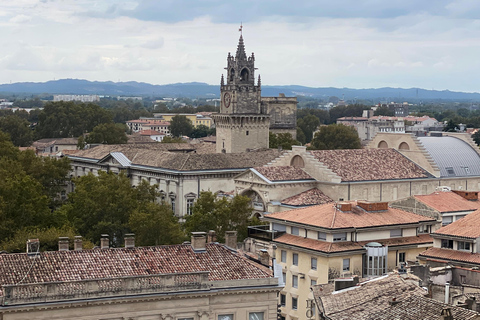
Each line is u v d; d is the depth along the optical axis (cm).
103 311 8712
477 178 19300
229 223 16462
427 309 7656
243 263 9706
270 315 9456
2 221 16425
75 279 8800
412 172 18450
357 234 12775
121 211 17512
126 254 9475
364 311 8062
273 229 13850
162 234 15538
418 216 13712
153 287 8912
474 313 7288
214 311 9225
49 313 8456
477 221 11469
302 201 16800
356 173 17675
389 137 19675
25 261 8969
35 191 17700
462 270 9675
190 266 9469
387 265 12562
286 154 18438
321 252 12381
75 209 17962
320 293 10081
